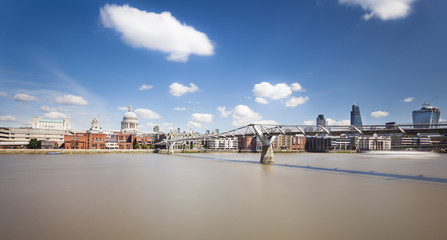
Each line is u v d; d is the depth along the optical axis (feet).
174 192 87.10
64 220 56.18
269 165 207.92
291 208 66.49
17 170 163.53
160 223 54.24
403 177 136.46
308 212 62.95
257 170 164.76
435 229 51.55
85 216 59.00
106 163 229.04
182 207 67.10
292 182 110.83
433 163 284.00
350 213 62.49
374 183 110.52
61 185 102.17
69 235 47.42
